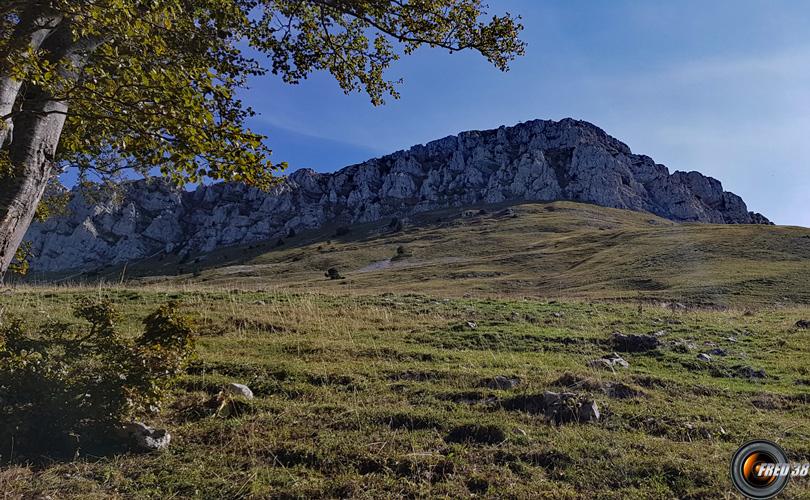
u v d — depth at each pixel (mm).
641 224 156875
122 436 6117
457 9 9219
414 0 8961
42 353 6477
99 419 6070
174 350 6961
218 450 6090
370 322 15125
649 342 11836
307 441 6254
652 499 5102
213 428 6656
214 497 5070
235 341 12094
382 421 6918
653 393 8211
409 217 190625
